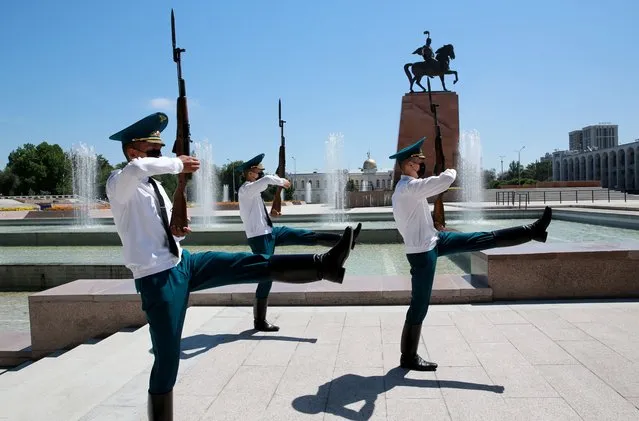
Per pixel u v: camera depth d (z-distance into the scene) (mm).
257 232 5074
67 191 67875
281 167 5965
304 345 4430
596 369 3584
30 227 21797
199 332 4910
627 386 3283
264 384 3557
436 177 3539
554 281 5793
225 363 3998
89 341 5512
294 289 5996
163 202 2809
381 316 5324
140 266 2643
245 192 5109
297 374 3740
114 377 3980
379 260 10898
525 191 39469
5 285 9969
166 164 2596
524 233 3668
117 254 13102
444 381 3498
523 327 4664
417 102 28766
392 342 4438
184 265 2783
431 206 25969
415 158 3762
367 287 5980
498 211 20281
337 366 3885
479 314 5199
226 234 14711
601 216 16250
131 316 5598
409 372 3703
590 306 5398
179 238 2867
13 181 64625
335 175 31984
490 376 3545
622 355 3842
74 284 6109
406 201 3654
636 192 52406
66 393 3736
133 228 2666
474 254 6391
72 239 15219
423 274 3668
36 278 9891
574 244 6367
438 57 28562
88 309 5637
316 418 3016
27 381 4121
